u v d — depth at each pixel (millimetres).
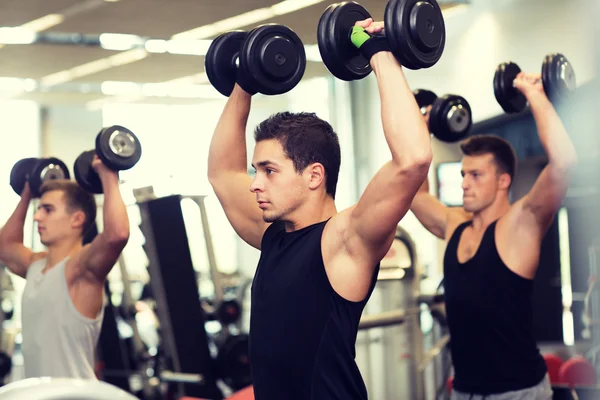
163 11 6566
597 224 6230
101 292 2668
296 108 10867
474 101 6945
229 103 2025
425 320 6211
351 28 1679
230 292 8023
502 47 6512
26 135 10922
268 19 6930
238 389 4629
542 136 2449
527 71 6188
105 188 2600
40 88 9758
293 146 1648
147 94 10312
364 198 1543
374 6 6262
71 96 10320
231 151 2014
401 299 3900
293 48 1828
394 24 1546
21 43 7547
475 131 7281
